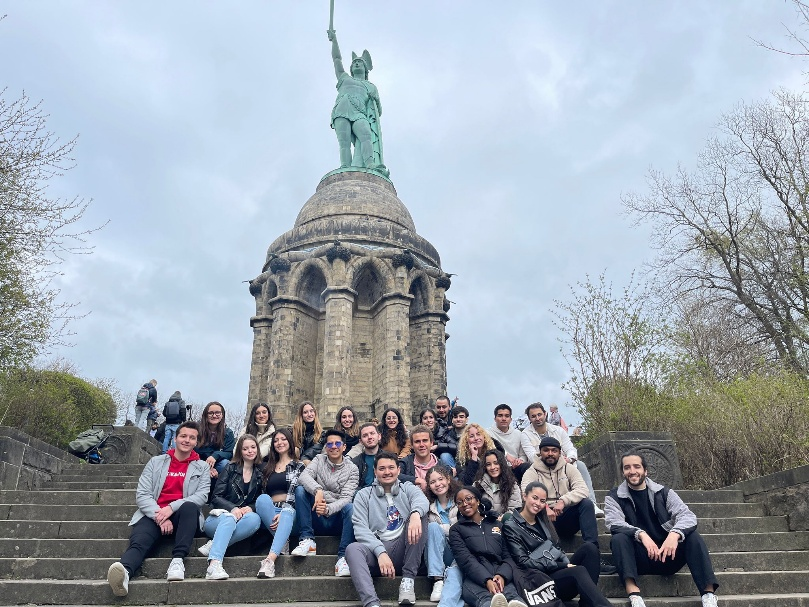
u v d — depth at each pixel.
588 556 6.77
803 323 20.88
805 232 20.75
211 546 7.31
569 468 8.00
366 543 6.98
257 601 6.84
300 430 9.47
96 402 23.64
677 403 14.02
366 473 8.59
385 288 29.09
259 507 7.96
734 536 8.71
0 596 6.67
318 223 30.55
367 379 29.19
